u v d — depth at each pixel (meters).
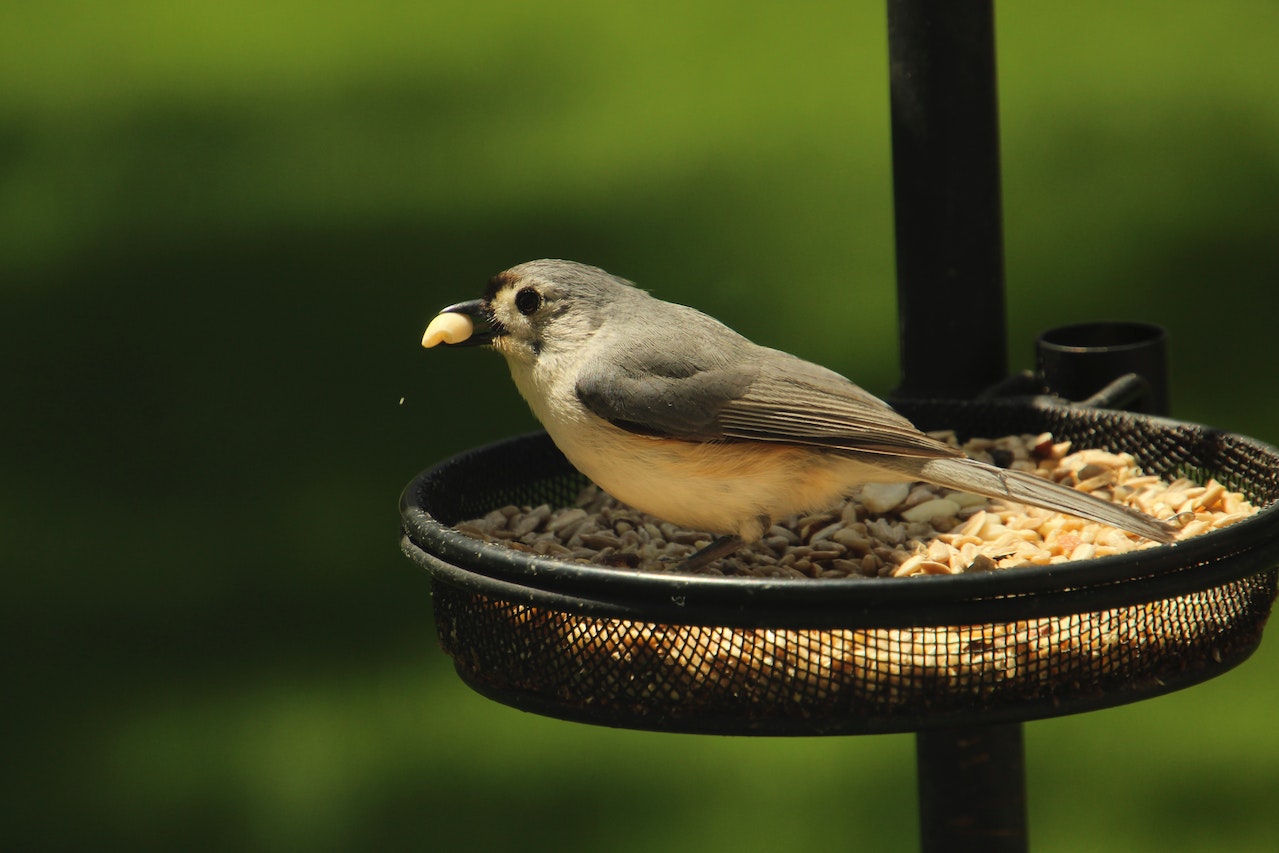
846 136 20.36
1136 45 23.41
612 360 5.71
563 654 4.61
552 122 21.94
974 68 6.63
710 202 18.72
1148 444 6.29
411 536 5.05
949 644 4.31
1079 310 15.60
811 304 15.62
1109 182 18.50
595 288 5.94
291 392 14.78
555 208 18.86
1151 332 7.30
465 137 21.52
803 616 4.14
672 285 16.41
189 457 13.83
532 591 4.43
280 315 16.34
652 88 23.06
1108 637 4.41
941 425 6.80
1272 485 5.65
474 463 6.20
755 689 4.38
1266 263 16.03
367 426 14.02
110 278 17.50
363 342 15.73
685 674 4.44
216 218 19.33
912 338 6.91
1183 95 21.08
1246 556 4.38
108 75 25.19
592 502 6.60
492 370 15.10
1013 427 6.69
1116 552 5.31
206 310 16.78
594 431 5.74
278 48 26.25
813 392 5.71
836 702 4.35
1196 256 16.48
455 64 24.92
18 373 15.44
